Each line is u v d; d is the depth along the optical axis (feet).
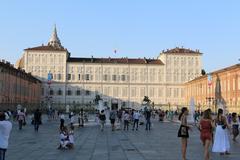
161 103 510.17
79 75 503.61
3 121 49.37
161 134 126.82
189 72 515.09
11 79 322.75
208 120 59.31
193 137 115.44
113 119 143.23
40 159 63.41
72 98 500.33
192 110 242.99
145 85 512.22
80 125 168.25
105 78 508.53
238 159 64.44
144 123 198.90
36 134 120.88
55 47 509.35
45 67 498.28
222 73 349.00
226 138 69.92
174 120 263.70
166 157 66.54
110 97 508.53
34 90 444.96
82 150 77.41
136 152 74.23
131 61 516.32
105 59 515.50
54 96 497.46
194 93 452.35
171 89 513.86
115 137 112.78
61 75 499.92
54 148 80.89
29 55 497.05
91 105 480.23
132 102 510.58
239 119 130.11
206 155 58.85
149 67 513.04
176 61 514.68
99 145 88.12
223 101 340.59
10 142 94.17
